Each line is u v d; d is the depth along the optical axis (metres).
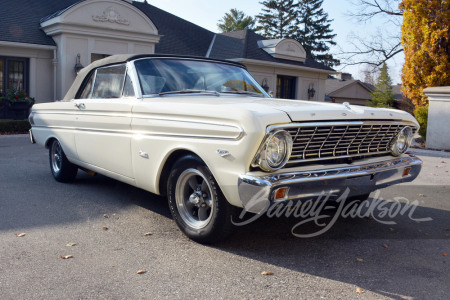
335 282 2.99
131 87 4.33
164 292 2.79
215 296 2.74
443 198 5.62
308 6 53.03
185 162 3.63
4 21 15.64
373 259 3.43
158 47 19.05
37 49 15.62
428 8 12.83
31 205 4.82
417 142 12.75
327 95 33.47
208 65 4.84
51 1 18.19
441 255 3.54
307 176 3.21
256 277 3.04
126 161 4.32
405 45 13.74
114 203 4.97
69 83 15.63
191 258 3.37
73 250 3.49
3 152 9.23
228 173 3.21
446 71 12.66
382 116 3.76
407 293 2.83
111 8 16.06
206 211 3.70
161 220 4.35
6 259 3.28
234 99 4.00
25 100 14.69
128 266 3.19
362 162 3.72
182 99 3.98
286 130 3.15
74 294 2.73
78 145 5.16
